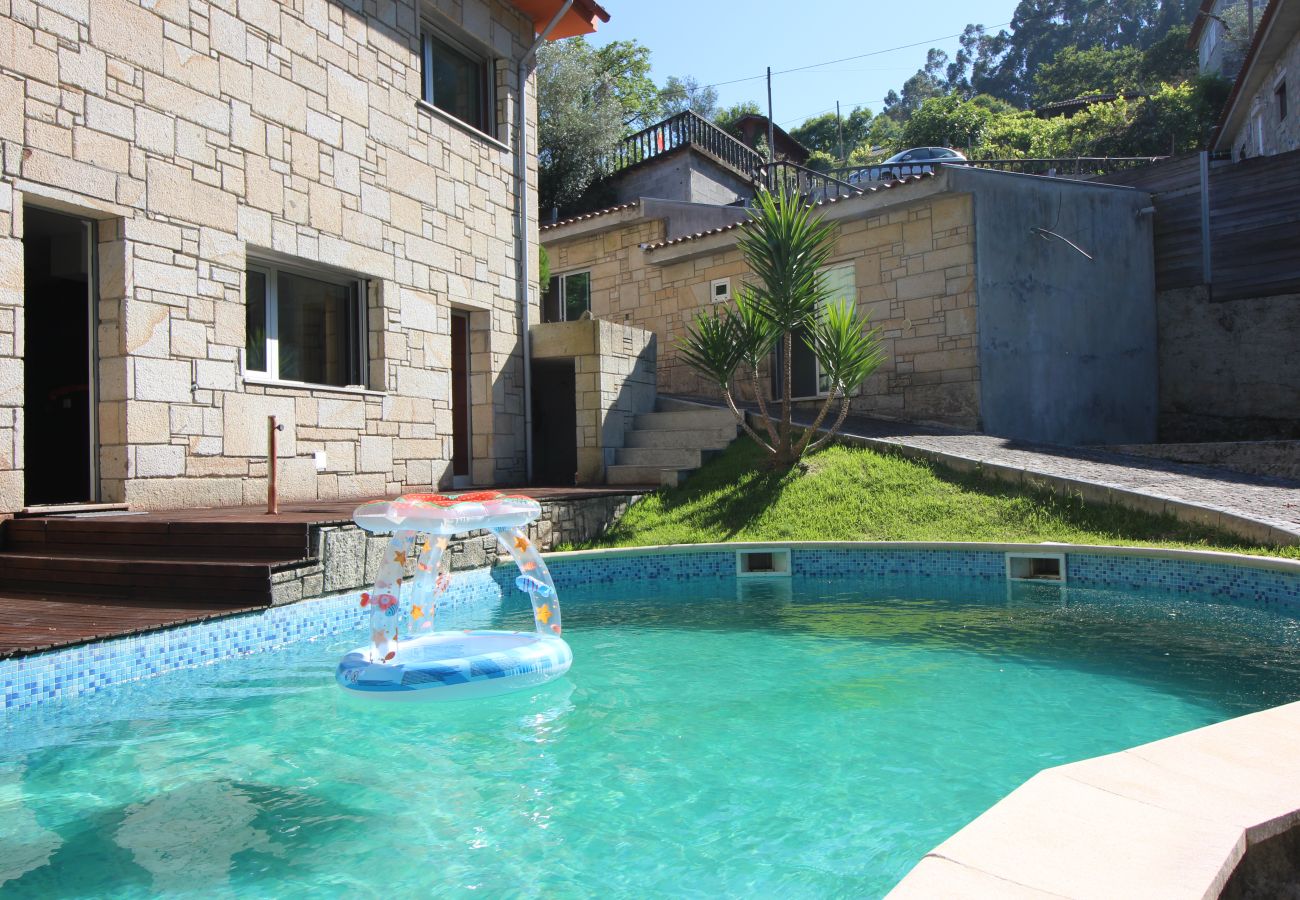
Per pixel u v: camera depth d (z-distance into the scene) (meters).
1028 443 11.12
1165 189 14.70
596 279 16.78
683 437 10.79
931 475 9.00
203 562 5.27
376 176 8.95
